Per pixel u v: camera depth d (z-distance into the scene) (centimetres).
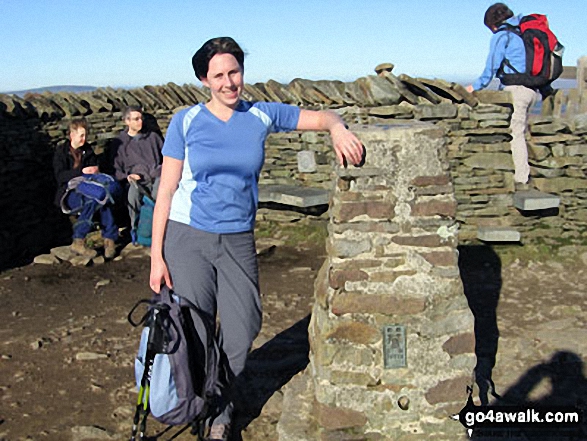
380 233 312
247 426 351
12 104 673
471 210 630
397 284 314
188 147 288
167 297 293
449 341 318
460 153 629
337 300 314
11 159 673
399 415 320
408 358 316
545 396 373
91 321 507
